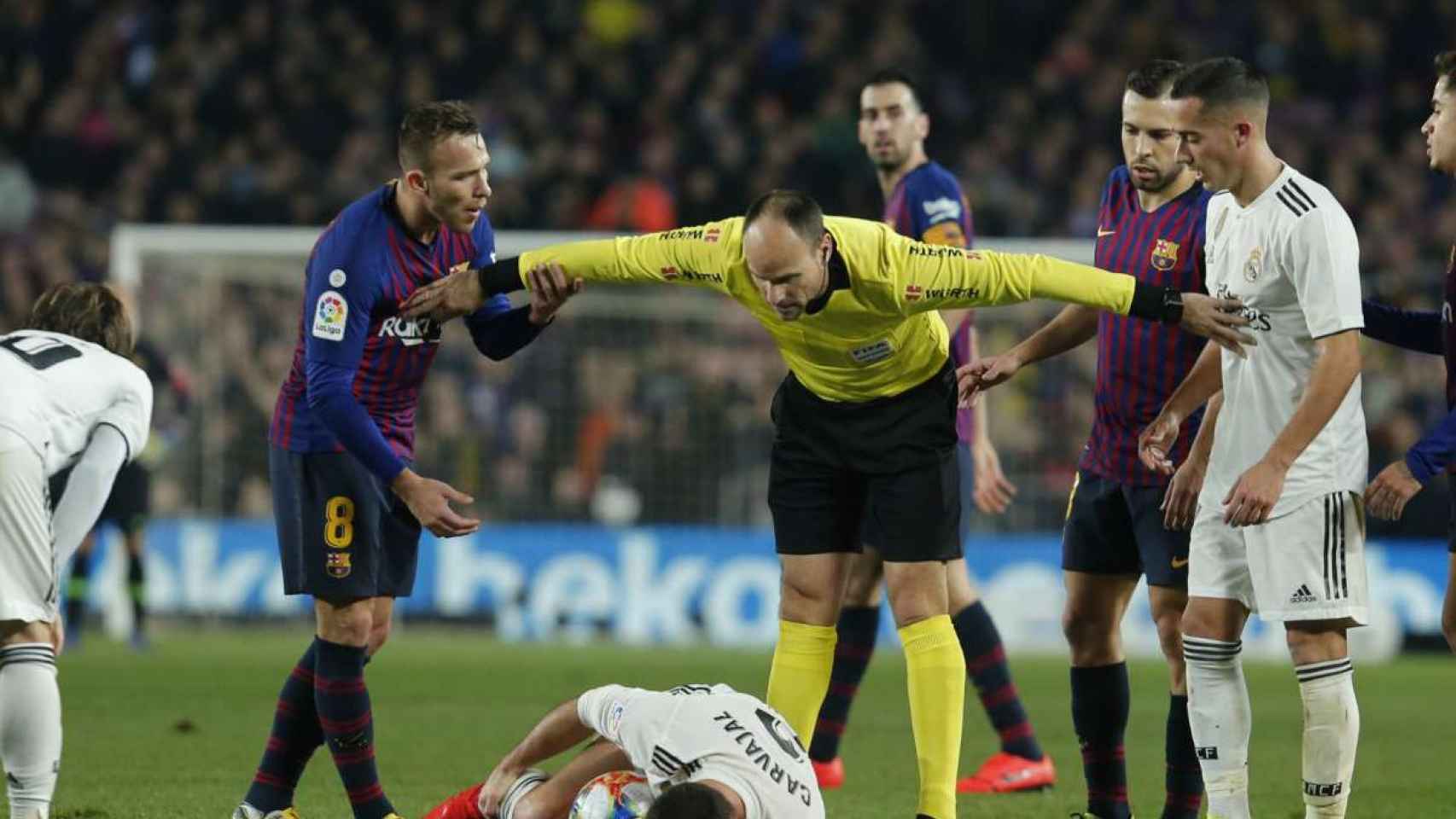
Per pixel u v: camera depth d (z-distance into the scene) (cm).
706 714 1717
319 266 1956
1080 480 2178
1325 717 1911
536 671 4191
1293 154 6331
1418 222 6138
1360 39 6869
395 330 2020
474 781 2528
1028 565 5166
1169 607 2095
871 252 1816
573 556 5256
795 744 1730
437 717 3300
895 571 1964
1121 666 2166
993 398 5306
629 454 5453
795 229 1759
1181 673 2103
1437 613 5028
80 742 2848
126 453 1950
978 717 3438
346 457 1981
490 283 1917
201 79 6450
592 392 5475
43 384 1905
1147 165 2098
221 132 6388
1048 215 6222
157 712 3250
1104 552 2152
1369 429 5169
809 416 1972
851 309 1836
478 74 6675
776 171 6144
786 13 7019
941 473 1956
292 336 5447
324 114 6369
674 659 4553
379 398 2047
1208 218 2009
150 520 5141
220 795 2334
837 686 2539
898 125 2655
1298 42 6819
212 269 5391
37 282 5647
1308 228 1848
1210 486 1955
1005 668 2550
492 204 5988
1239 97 1880
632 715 1748
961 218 2625
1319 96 6744
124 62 6581
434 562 5259
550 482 5434
